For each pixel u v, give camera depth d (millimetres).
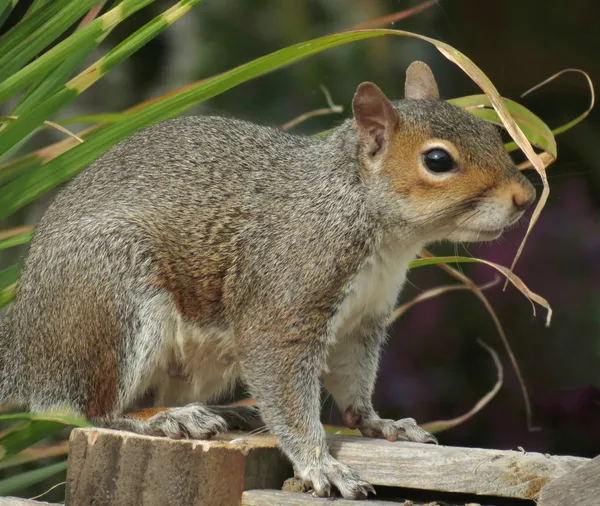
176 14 7484
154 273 7754
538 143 8281
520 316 13211
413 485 6488
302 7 14148
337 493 6844
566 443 12750
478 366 13242
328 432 8867
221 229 7699
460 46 15492
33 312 7895
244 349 7570
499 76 15570
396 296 7969
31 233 8273
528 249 13258
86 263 7699
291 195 7648
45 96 7922
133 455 6160
